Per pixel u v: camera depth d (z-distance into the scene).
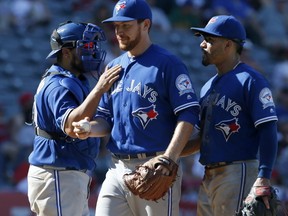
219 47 17.45
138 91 16.91
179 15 46.53
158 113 16.89
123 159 17.20
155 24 45.25
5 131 34.34
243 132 17.22
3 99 39.06
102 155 31.73
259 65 44.47
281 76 45.81
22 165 32.56
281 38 50.47
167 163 16.31
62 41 17.69
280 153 35.31
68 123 16.97
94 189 30.84
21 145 33.50
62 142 17.48
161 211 17.05
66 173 17.48
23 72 40.75
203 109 17.72
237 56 17.59
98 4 42.53
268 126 16.84
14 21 42.59
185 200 30.58
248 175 17.19
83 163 17.66
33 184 17.69
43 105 17.52
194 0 46.91
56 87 17.34
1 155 33.31
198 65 45.22
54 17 43.94
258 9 50.81
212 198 17.55
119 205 17.28
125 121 17.06
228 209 17.23
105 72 17.16
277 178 34.16
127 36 16.92
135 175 16.52
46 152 17.52
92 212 29.50
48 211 17.48
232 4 47.84
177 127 16.67
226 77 17.41
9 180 32.62
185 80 16.84
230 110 17.22
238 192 17.16
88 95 17.22
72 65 17.86
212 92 17.52
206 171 17.67
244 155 17.23
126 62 17.25
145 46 17.17
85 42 17.62
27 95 34.78
